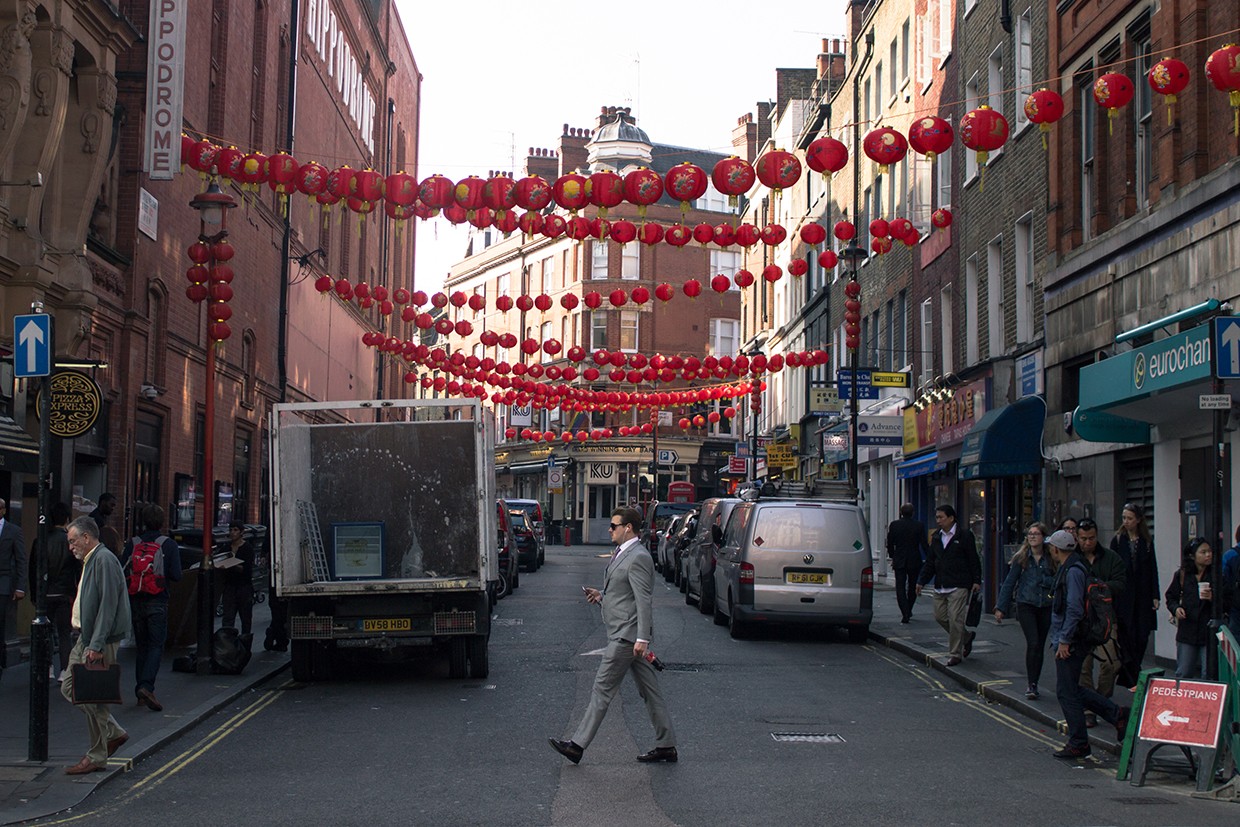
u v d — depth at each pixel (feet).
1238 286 46.42
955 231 89.40
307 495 50.39
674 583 109.19
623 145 240.32
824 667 52.80
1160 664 51.39
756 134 208.95
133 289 66.64
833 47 158.30
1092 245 61.36
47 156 52.21
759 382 97.91
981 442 68.33
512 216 43.73
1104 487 59.72
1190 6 51.21
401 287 181.16
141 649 38.83
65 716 37.22
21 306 51.16
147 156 62.69
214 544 73.00
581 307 240.73
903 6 107.65
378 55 156.56
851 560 62.18
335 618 46.73
